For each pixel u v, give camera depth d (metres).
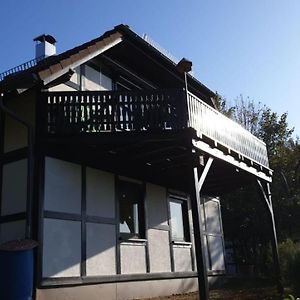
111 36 11.03
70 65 9.46
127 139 9.27
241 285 14.73
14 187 9.25
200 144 9.75
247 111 27.44
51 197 9.05
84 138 9.21
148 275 11.30
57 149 9.44
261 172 13.72
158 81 14.32
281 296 11.52
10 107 9.91
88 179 10.10
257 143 13.59
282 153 24.81
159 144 9.80
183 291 12.62
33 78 8.59
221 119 11.28
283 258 13.91
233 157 11.62
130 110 9.54
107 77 12.07
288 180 23.88
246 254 23.58
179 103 9.62
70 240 9.26
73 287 9.09
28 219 8.53
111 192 10.70
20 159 9.31
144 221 11.71
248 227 23.42
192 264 13.45
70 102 9.41
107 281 9.93
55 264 8.78
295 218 23.00
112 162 10.93
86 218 9.79
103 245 10.10
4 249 7.71
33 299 8.18
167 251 12.43
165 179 13.02
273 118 26.41
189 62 9.70
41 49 13.73
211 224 15.62
